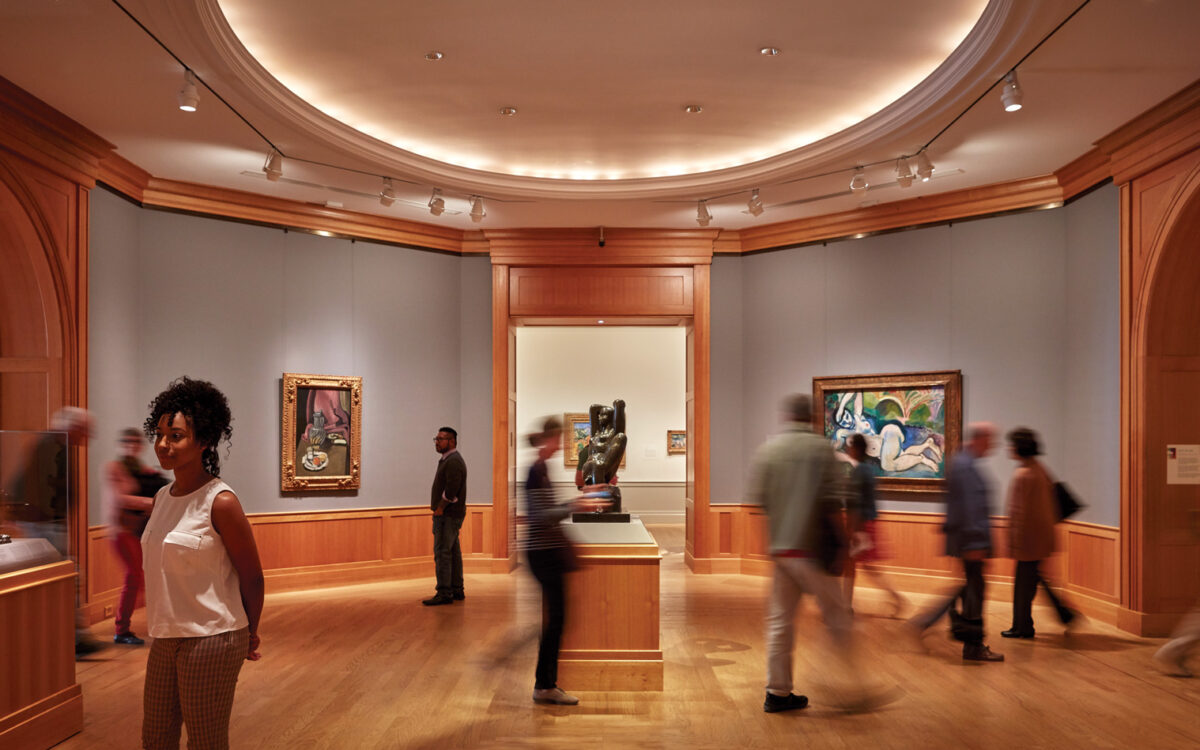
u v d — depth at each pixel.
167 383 8.27
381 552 9.62
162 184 8.26
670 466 14.79
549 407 14.75
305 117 6.76
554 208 9.27
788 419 4.95
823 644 6.38
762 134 7.81
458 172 8.38
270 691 5.29
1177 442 6.74
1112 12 4.96
